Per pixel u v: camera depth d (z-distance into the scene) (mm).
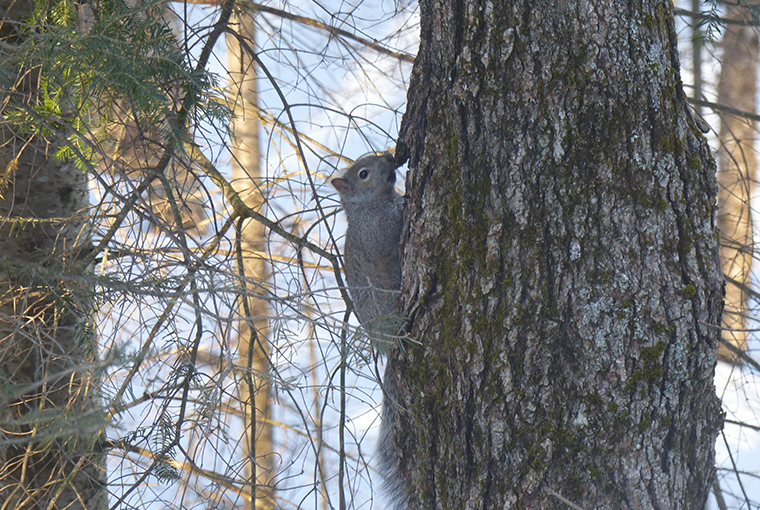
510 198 5355
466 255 5535
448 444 5637
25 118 5832
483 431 5414
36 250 7070
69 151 6496
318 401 8844
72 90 5820
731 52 13000
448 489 5625
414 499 5910
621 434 5176
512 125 5316
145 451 6812
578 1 5121
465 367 5496
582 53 5129
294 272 6738
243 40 6863
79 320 6324
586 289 5188
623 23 5133
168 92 5652
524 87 5250
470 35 5387
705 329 5270
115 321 5957
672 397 5207
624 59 5125
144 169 6004
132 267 5684
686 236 5211
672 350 5172
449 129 5695
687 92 9641
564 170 5207
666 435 5223
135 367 5488
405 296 6035
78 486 7223
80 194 7898
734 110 9039
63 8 6223
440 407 5699
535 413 5273
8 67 5449
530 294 5289
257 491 6660
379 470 7102
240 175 11664
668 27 5355
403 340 5938
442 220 5738
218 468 6422
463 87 5445
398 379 5988
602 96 5133
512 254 5348
